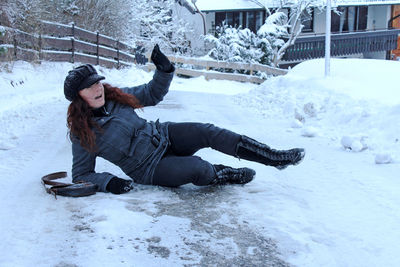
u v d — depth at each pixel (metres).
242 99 10.17
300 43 26.00
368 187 3.42
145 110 7.85
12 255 2.20
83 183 3.15
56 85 10.36
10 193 3.17
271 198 3.13
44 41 11.77
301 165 4.15
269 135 5.84
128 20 20.36
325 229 2.60
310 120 6.86
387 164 4.16
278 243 2.41
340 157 4.50
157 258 2.20
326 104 7.27
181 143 3.23
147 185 3.39
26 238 2.40
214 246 2.36
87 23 16.58
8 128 5.67
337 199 3.13
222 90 16.05
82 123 2.98
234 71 20.58
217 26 26.03
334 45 27.30
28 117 6.55
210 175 3.17
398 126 5.19
